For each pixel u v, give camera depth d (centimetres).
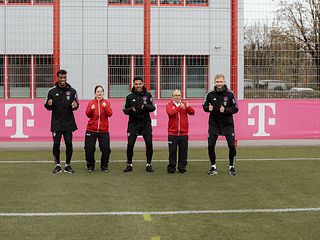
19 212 628
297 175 894
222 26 1719
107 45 1758
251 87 1282
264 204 676
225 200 699
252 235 537
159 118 1215
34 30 1759
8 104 1188
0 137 1188
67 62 1758
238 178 864
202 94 1672
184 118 912
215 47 1714
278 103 1248
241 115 1230
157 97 1659
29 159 1073
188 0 1758
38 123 1195
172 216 612
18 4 1758
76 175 887
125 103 919
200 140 1219
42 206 660
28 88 1666
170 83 1670
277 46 1289
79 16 1756
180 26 1728
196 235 536
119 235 535
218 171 933
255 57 1289
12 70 1664
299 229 560
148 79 1681
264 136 1239
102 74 1758
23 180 837
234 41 1344
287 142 1388
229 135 890
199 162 1042
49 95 894
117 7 1756
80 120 1198
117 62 1755
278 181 838
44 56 1762
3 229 556
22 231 548
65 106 895
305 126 1251
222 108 870
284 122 1246
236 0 1362
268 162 1039
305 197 720
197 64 1706
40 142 1301
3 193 738
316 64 1271
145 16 1730
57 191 753
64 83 894
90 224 576
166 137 1217
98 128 912
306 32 1283
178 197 716
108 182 824
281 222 588
